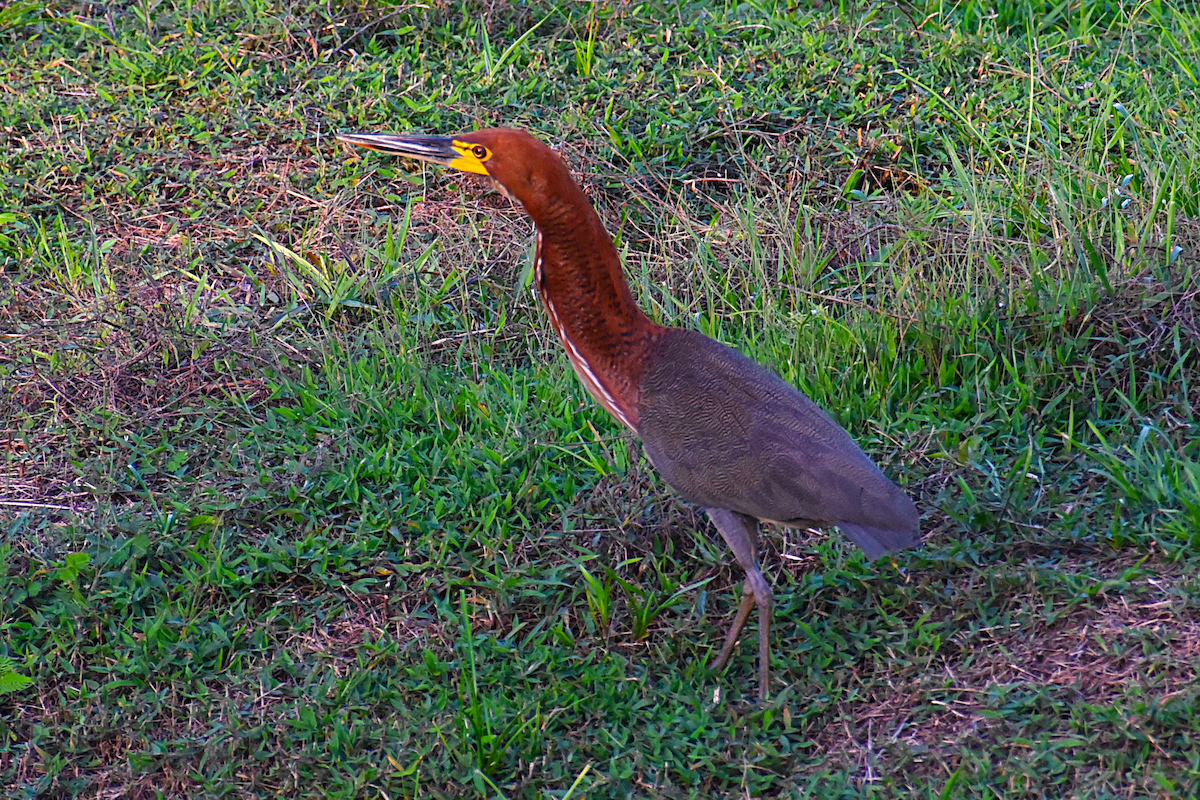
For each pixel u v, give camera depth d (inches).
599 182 516.1
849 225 484.7
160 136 546.3
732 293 466.9
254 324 466.6
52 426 425.7
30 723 335.3
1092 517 362.6
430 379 440.8
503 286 482.0
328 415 426.3
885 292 454.6
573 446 409.4
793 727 318.7
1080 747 286.7
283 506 389.7
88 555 364.5
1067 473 383.2
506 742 319.0
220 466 406.6
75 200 522.0
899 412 413.1
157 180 527.2
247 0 607.5
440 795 304.0
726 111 542.6
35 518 393.1
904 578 353.4
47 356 452.4
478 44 590.2
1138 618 320.8
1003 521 362.3
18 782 320.8
